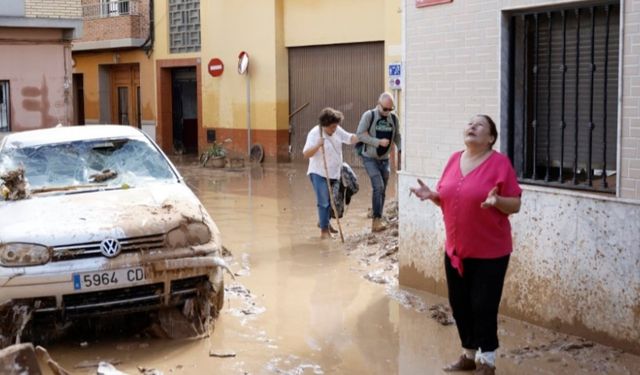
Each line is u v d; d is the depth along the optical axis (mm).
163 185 7770
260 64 23359
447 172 5883
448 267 5895
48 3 20500
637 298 6070
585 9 6676
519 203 5574
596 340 6418
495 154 5680
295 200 15164
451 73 7629
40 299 6297
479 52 7324
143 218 6664
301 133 23016
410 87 8125
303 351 6520
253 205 14547
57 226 6477
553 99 7051
